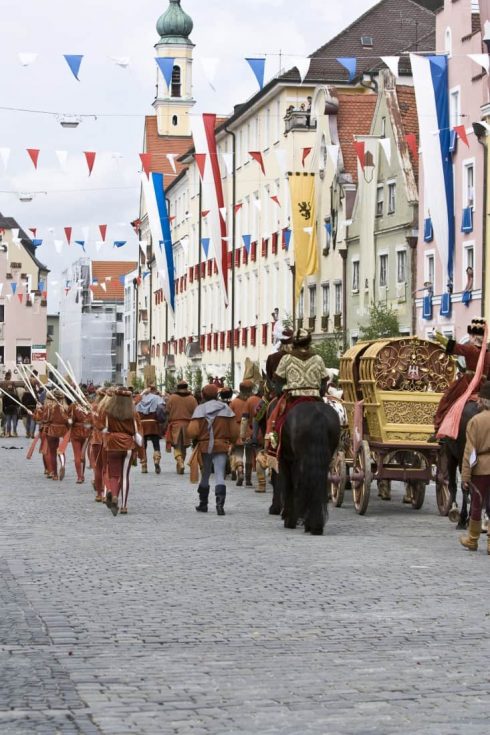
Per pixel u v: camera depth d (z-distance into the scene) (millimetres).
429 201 51688
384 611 14367
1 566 18234
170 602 14977
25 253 146500
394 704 9875
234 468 35281
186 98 155750
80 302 170375
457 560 19016
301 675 10953
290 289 85062
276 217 88250
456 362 26688
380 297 70812
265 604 14844
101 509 28203
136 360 151500
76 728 9062
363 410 27125
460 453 23109
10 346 147625
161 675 10938
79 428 36531
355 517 26047
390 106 69812
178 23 156375
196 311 116625
